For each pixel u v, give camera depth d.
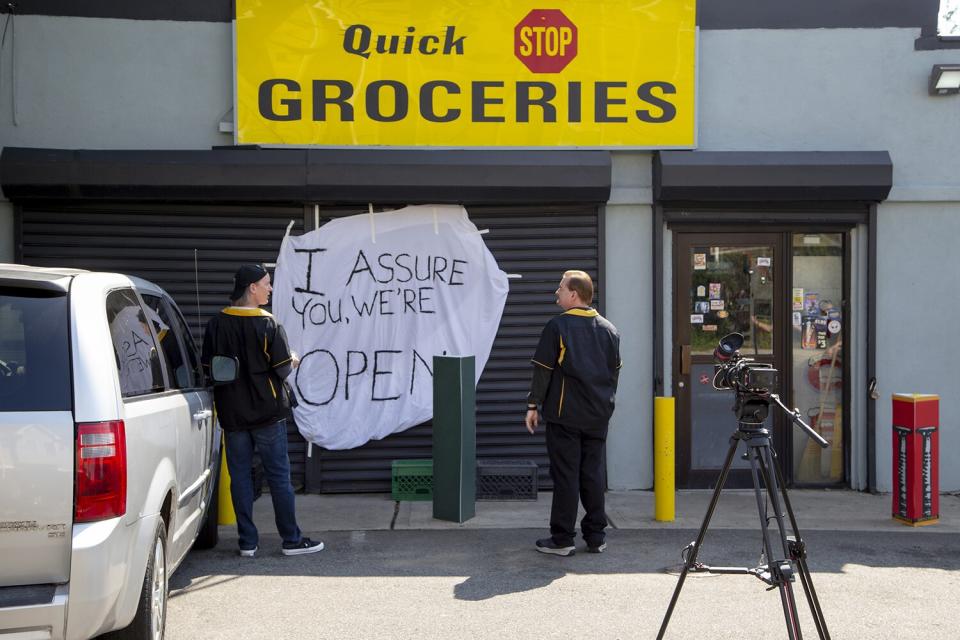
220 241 7.98
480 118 7.99
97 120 7.95
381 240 8.08
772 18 8.19
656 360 8.12
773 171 7.90
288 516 6.05
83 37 7.93
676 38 8.03
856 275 8.29
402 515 7.23
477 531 6.72
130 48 7.96
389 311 8.09
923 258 8.25
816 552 6.26
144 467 3.77
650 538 6.55
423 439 8.09
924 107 8.23
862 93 8.23
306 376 8.00
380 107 7.95
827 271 8.34
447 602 5.12
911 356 8.27
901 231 8.23
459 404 6.95
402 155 7.88
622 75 8.03
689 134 8.05
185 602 5.11
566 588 5.38
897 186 8.20
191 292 7.99
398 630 4.69
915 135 8.23
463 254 8.11
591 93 8.02
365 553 6.13
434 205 8.09
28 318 3.54
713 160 7.92
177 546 4.54
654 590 5.36
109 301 3.91
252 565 5.84
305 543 6.14
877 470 8.24
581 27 8.00
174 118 7.99
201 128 8.01
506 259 8.14
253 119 7.89
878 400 8.25
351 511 7.37
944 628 4.78
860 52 8.22
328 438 7.98
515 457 8.15
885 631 4.73
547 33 7.99
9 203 7.80
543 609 5.01
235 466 6.00
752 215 8.17
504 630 4.70
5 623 3.21
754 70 8.20
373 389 8.05
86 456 3.38
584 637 4.60
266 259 8.04
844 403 8.33
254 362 5.88
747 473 8.28
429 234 8.11
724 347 4.28
